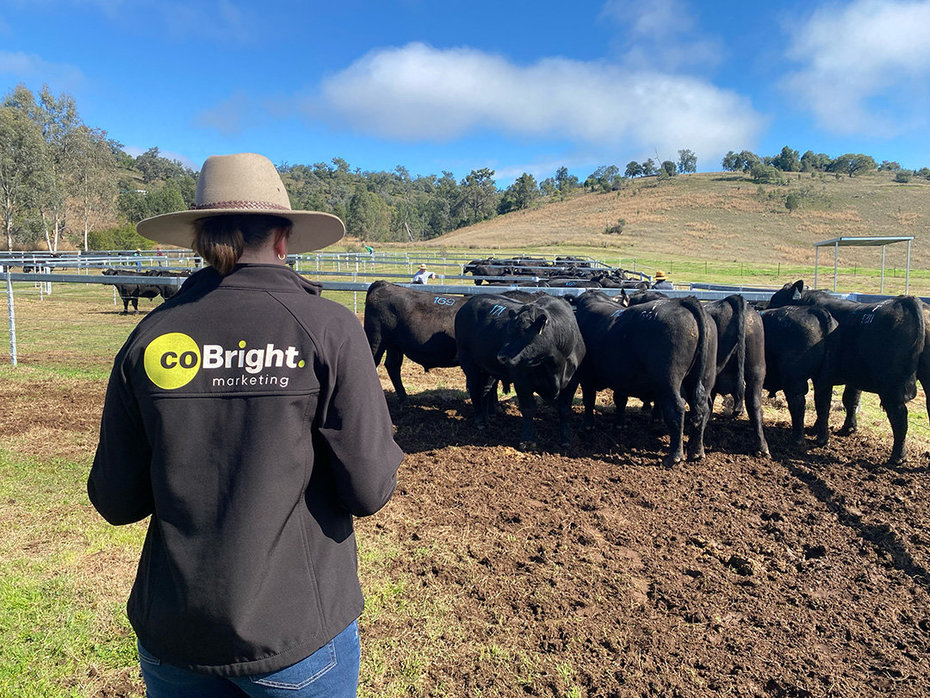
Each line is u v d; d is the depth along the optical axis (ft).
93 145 203.41
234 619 4.71
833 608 12.64
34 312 67.77
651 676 10.49
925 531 16.05
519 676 10.39
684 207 314.14
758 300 32.27
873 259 203.82
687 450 22.07
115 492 5.33
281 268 5.44
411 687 10.05
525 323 20.22
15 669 10.18
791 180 376.07
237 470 4.77
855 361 21.57
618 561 14.44
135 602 5.38
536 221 331.98
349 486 5.20
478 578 13.44
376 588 12.85
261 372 4.87
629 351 21.99
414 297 27.35
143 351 4.90
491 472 20.04
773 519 16.92
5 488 17.38
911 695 10.11
